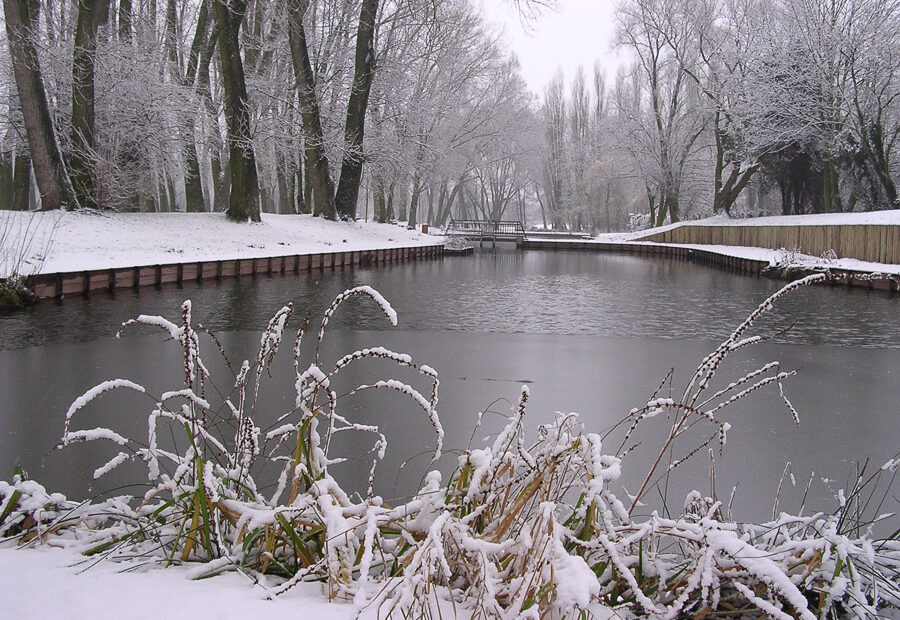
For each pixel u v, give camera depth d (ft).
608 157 215.92
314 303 54.65
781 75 117.29
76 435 9.08
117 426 20.76
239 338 38.04
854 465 18.31
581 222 257.34
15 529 9.35
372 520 6.89
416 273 91.45
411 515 8.34
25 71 73.41
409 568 6.10
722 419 22.68
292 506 7.95
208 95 109.19
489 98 169.99
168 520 9.31
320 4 118.11
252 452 9.46
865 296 64.13
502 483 8.30
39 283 51.01
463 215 281.13
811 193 134.41
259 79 109.91
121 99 86.89
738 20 137.59
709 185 184.65
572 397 25.48
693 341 39.22
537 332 42.50
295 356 9.36
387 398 24.79
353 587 7.11
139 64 88.28
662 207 186.91
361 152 119.34
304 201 146.30
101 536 8.82
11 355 32.22
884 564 8.37
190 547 8.22
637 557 7.66
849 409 23.95
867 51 106.52
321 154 116.57
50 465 17.38
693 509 9.60
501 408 23.70
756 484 16.94
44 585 7.16
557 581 5.87
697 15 155.22
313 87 108.88
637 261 127.44
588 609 6.19
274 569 8.14
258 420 21.13
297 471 8.46
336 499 8.23
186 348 8.95
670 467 9.20
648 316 50.60
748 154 137.59
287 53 119.03
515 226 207.51
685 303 59.11
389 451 18.95
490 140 175.32
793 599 6.34
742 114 129.80
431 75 149.89
